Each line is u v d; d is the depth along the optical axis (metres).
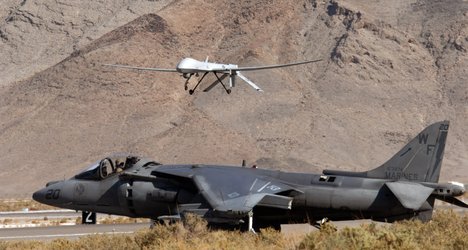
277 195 85.75
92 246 75.88
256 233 83.69
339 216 88.62
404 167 88.25
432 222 84.06
